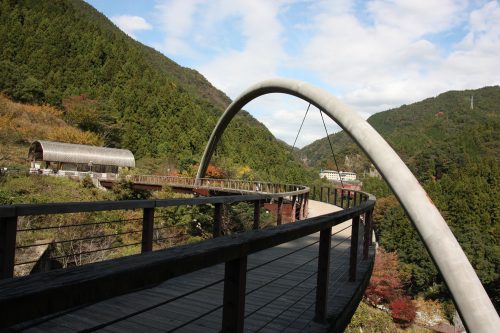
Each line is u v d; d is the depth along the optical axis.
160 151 49.12
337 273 4.48
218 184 30.14
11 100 47.00
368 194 7.55
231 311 1.74
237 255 1.65
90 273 1.04
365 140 4.87
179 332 2.71
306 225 2.39
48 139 39.50
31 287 0.90
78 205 3.18
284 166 58.66
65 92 55.09
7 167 26.14
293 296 3.64
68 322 2.77
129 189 26.89
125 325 2.78
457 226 42.75
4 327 0.82
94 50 63.75
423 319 29.59
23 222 12.39
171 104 58.09
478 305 2.58
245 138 61.25
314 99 7.00
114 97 54.72
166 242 14.00
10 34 57.25
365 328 22.06
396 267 30.48
